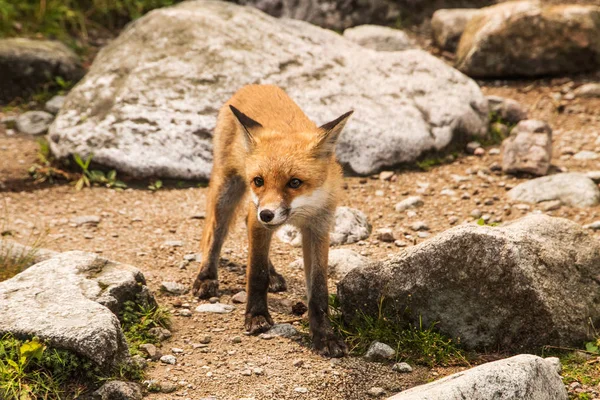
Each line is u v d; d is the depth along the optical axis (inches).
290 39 617.6
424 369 313.0
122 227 471.5
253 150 335.3
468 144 575.8
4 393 273.7
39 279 331.0
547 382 274.2
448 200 501.7
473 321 325.4
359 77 589.6
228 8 655.8
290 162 320.2
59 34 744.3
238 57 586.6
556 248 332.5
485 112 597.6
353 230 452.8
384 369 312.5
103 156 527.8
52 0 770.2
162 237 458.6
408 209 491.2
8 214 482.3
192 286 390.6
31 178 535.5
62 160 538.9
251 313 345.1
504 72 694.5
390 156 543.2
